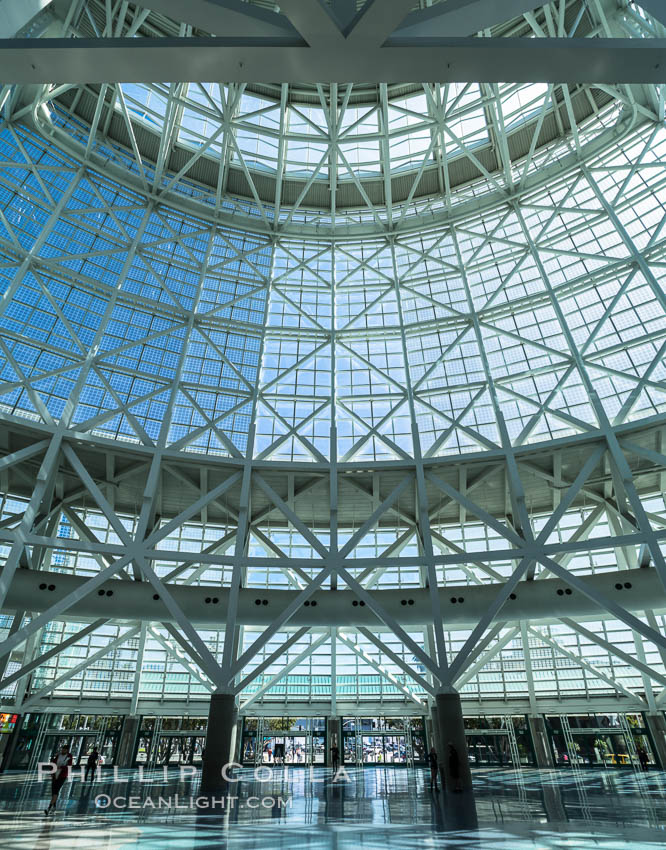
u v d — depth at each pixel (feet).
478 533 98.17
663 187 76.48
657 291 70.18
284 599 73.51
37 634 90.38
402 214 93.66
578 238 83.76
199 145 93.45
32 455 65.98
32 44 17.08
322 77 18.76
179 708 94.53
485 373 78.89
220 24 17.58
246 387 84.12
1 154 73.72
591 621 94.94
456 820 37.37
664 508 86.07
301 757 94.58
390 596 72.90
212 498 68.69
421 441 82.99
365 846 28.63
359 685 99.55
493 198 90.63
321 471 74.18
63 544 58.85
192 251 89.56
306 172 99.25
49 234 75.72
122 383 76.84
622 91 80.89
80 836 31.12
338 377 87.81
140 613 69.87
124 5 70.03
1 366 67.62
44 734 87.40
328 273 95.81
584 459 75.82
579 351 74.43
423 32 17.95
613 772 79.66
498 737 93.61
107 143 87.04
